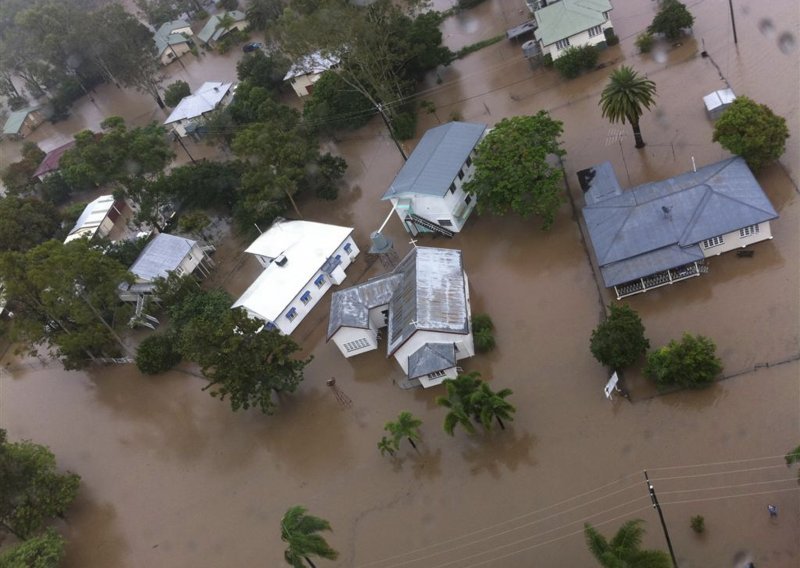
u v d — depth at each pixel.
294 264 62.84
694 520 35.81
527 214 55.50
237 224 77.38
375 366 54.12
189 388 59.97
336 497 46.19
